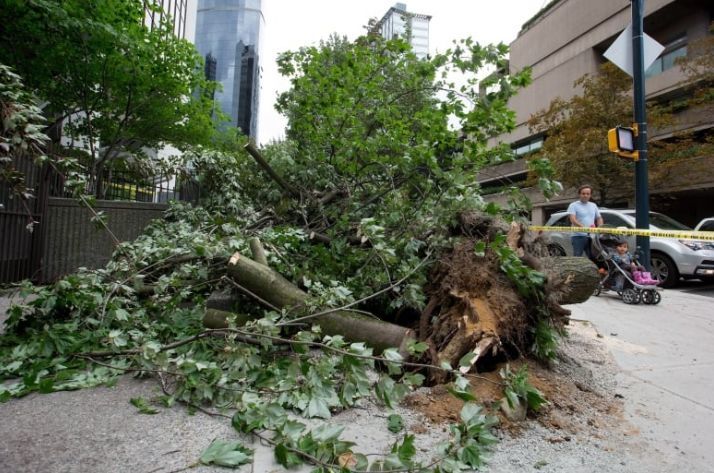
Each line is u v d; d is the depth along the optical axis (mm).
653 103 15883
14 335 3113
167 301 3584
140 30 8688
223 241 3891
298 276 3594
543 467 1826
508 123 4152
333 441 1703
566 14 24578
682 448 2074
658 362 3410
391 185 4555
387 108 4828
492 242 2980
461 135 4387
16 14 6910
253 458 1749
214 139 11852
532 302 2951
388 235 4082
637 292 5832
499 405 2084
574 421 2309
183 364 2211
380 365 2715
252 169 6910
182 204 7188
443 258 3342
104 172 9492
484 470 1767
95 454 1711
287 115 6309
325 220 4957
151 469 1627
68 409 2129
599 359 3377
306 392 2215
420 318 3230
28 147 2865
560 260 3588
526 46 27984
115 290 3381
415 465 1623
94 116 10547
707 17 18078
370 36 5113
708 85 14680
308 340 2416
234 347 2412
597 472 1812
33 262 5809
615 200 17453
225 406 2168
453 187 3631
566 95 24547
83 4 7508
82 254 6391
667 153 14641
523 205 3742
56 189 6613
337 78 5035
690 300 6277
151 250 3814
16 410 2105
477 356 2426
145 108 9938
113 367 2551
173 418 2074
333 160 5230
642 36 7082
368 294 3545
